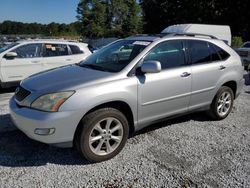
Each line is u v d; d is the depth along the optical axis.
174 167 3.81
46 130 3.57
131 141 4.59
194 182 3.46
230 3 35.88
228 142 4.64
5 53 8.29
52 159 3.97
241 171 3.73
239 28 36.41
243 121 5.68
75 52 9.41
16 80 8.48
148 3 43.84
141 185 3.39
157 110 4.48
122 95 3.97
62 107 3.59
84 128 3.72
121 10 57.75
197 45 5.12
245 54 13.93
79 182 3.43
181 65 4.79
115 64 4.42
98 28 57.34
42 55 8.83
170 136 4.82
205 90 5.14
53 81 3.98
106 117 3.87
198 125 5.38
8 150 4.20
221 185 3.41
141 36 5.02
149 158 4.04
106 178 3.53
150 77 4.29
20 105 3.92
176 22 39.75
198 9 37.28
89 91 3.73
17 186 3.31
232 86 5.83
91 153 3.82
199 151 4.29
